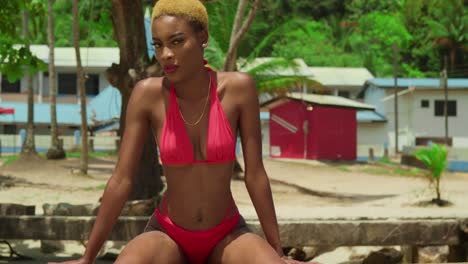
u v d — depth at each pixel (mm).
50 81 31344
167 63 2811
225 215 2975
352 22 74750
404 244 7266
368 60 70625
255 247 2826
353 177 25562
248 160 3010
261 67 24172
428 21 69062
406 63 73375
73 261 2910
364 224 7254
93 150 40688
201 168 2924
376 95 49375
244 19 23297
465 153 37125
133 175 3010
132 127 2994
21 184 20266
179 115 2916
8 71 8672
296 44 68500
